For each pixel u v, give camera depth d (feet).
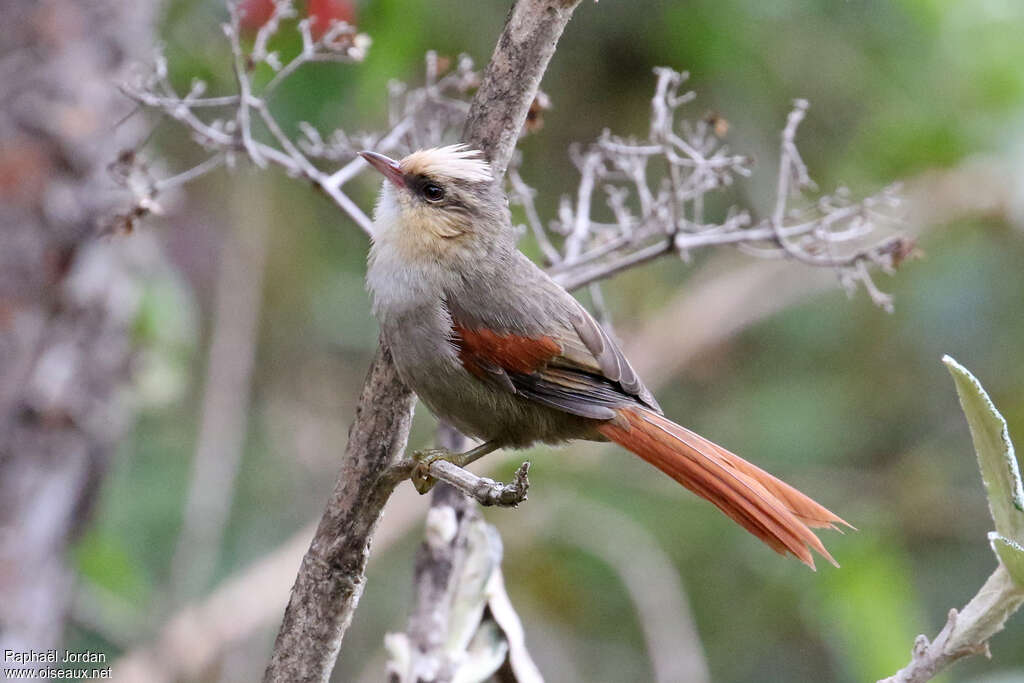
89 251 31.73
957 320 44.52
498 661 22.86
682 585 42.73
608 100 43.04
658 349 45.16
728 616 42.29
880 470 45.09
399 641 23.15
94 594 36.40
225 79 37.40
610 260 28.78
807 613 40.27
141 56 32.96
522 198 28.07
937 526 43.73
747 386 46.60
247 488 42.91
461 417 25.89
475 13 39.93
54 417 31.50
